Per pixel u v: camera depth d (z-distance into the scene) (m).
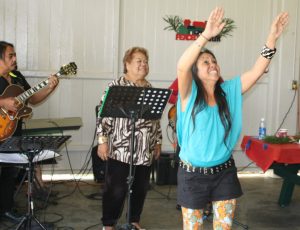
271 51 2.32
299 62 6.20
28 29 5.36
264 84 6.19
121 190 3.32
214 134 2.29
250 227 3.96
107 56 5.59
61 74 3.86
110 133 3.31
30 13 5.35
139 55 3.31
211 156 2.29
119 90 2.80
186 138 2.32
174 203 4.64
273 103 6.20
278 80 6.16
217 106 2.30
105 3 5.53
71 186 5.23
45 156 3.24
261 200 4.89
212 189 2.34
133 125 2.93
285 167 4.52
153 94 2.87
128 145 3.25
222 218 2.34
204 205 2.36
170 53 5.81
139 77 3.32
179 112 2.38
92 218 4.08
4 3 5.28
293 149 3.73
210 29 2.11
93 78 5.56
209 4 5.87
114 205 3.36
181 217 4.19
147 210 4.38
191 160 2.31
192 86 2.32
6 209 3.87
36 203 4.46
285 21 2.32
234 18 5.98
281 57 6.12
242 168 6.20
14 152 3.18
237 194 2.34
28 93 3.74
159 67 5.80
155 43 5.76
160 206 4.53
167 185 5.38
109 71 5.61
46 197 4.60
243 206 4.64
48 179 5.48
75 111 5.57
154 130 3.38
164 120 5.79
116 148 3.27
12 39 5.32
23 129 4.44
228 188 2.33
